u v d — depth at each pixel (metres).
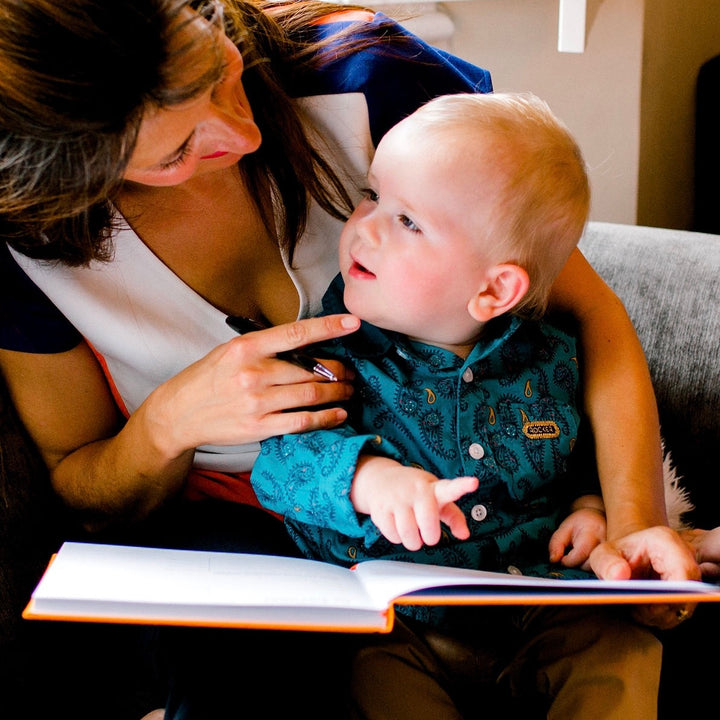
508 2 1.69
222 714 0.77
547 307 1.08
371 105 0.98
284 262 0.96
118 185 0.78
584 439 1.03
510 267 0.87
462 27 1.74
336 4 1.05
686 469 1.21
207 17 0.71
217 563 0.75
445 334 0.93
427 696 0.88
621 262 1.29
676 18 1.80
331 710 0.85
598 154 1.80
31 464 0.99
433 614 0.92
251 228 0.96
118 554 0.73
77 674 1.01
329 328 0.84
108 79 0.60
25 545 0.97
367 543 0.82
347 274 0.91
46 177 0.66
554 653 0.90
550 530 0.96
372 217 0.88
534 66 1.74
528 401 0.96
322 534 0.93
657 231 1.31
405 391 0.91
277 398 0.84
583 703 0.86
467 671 0.93
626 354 1.02
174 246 0.93
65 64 0.59
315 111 0.96
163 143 0.68
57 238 0.82
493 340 0.93
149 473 0.93
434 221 0.85
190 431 0.86
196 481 1.04
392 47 0.99
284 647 0.85
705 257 1.22
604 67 1.71
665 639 1.01
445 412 0.92
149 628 0.95
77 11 0.58
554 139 0.88
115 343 0.94
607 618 0.90
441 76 1.02
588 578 0.91
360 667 0.89
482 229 0.86
